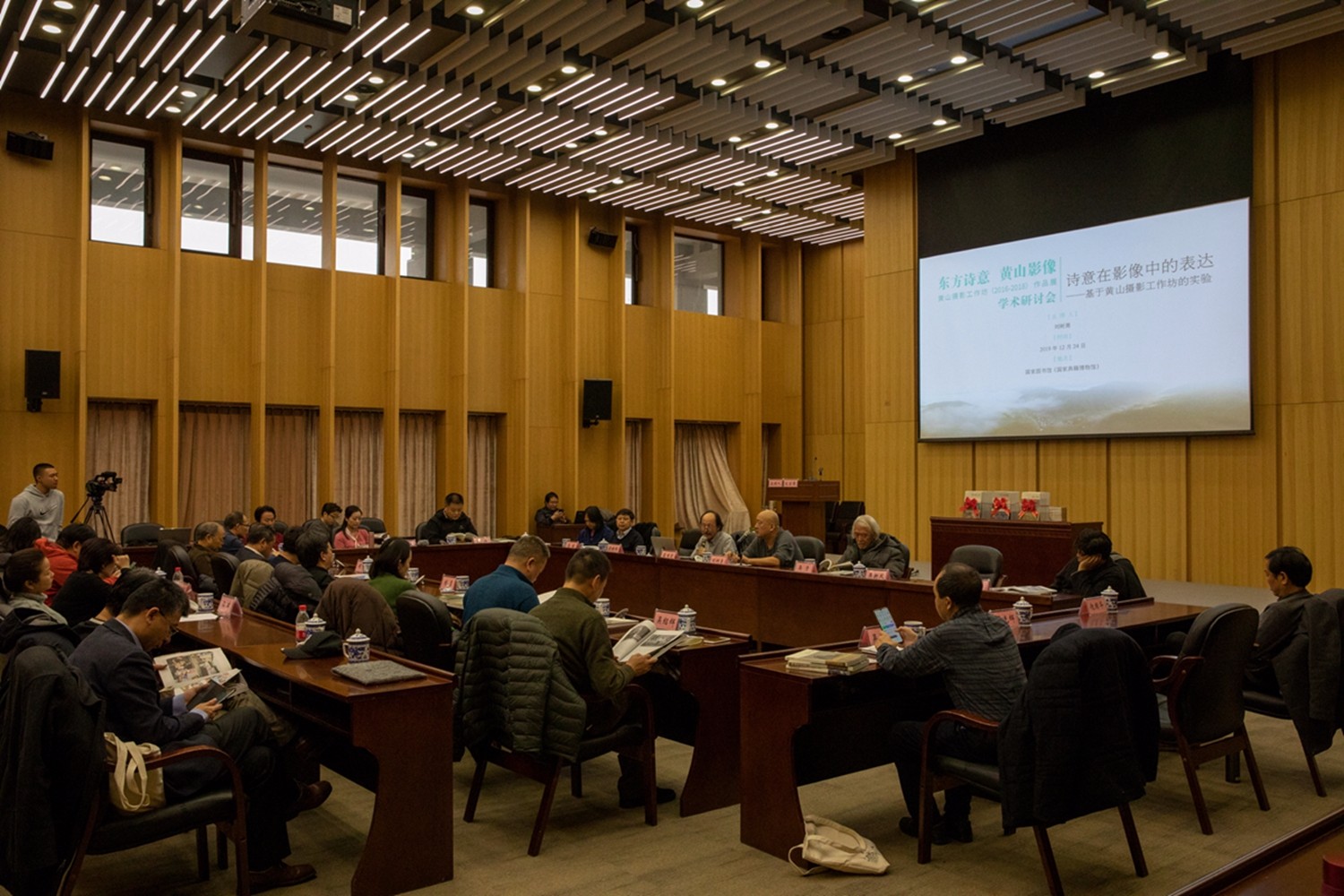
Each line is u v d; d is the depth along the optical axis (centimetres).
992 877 359
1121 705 338
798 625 737
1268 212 1013
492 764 515
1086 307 1138
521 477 1395
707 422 1630
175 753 311
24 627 405
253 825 348
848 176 1383
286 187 1253
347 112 1105
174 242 1134
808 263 1741
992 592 611
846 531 1447
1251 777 439
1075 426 1147
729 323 1647
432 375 1343
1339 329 968
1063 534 889
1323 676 430
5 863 281
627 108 1062
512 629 392
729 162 1259
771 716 387
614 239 1491
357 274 1286
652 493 1548
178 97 1021
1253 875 209
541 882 356
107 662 317
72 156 1090
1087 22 893
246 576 584
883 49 932
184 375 1156
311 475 1266
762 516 819
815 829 377
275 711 412
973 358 1245
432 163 1269
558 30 889
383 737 343
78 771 288
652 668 448
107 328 1111
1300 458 991
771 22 869
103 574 485
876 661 397
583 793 466
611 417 1494
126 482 1145
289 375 1236
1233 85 1028
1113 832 406
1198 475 1066
